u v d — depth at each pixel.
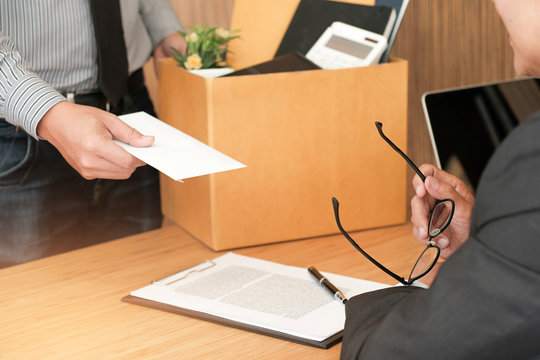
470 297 0.68
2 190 1.70
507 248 0.66
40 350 1.02
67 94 1.69
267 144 1.36
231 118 1.33
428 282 1.12
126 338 1.05
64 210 1.78
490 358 0.69
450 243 1.18
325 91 1.37
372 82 1.40
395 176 1.47
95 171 1.18
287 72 1.34
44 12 1.59
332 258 1.34
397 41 1.90
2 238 1.73
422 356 0.71
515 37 0.77
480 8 1.67
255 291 1.17
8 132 1.66
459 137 1.49
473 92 1.54
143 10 1.96
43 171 1.72
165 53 2.02
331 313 1.07
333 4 1.58
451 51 1.77
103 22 1.67
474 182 1.48
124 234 1.90
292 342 1.02
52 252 1.79
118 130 1.18
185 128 1.44
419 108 1.88
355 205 1.46
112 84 1.72
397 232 1.47
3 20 1.56
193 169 1.05
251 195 1.38
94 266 1.33
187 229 1.50
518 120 1.56
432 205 1.20
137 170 1.86
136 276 1.28
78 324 1.10
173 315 1.12
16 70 1.30
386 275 1.25
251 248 1.41
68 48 1.65
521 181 0.66
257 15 1.74
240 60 1.74
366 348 0.78
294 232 1.43
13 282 1.27
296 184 1.40
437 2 1.77
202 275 1.25
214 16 3.18
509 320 0.66
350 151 1.42
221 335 1.05
